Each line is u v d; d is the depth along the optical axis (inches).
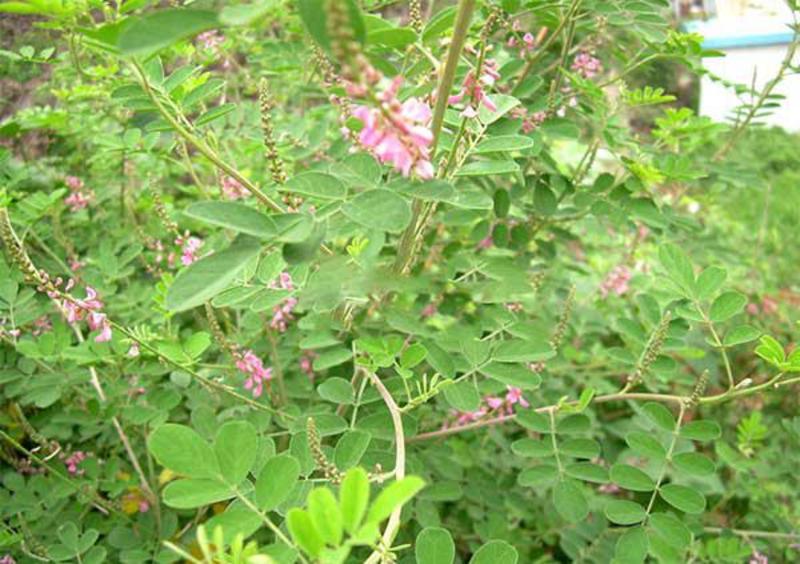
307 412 16.1
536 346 13.9
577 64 20.0
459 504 19.3
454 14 10.7
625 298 28.6
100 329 14.4
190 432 8.2
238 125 19.9
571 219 20.3
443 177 11.6
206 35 21.9
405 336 18.0
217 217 8.5
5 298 16.2
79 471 17.2
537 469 14.3
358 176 10.0
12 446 18.3
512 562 9.6
